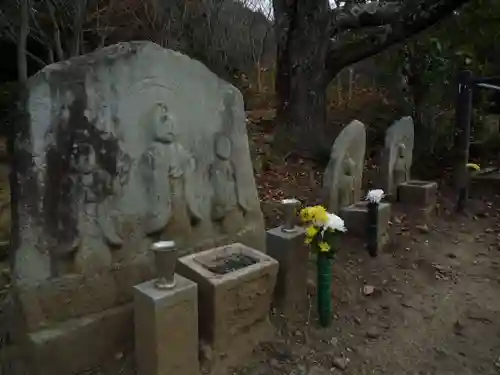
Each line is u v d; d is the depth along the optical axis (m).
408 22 7.26
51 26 7.61
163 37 8.41
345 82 14.01
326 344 2.77
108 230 2.59
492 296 3.48
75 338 2.43
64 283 2.43
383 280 3.70
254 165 7.04
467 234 4.88
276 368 2.53
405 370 2.57
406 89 8.48
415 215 5.27
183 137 2.96
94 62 2.51
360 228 4.35
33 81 2.33
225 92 3.22
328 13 8.05
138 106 2.71
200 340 2.50
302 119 8.24
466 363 2.65
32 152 2.33
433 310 3.25
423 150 7.58
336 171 4.41
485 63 8.41
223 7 11.51
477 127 8.02
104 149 2.56
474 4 8.09
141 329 2.23
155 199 2.78
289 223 3.17
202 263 2.62
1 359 2.40
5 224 4.17
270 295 2.73
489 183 6.35
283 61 8.54
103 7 8.34
